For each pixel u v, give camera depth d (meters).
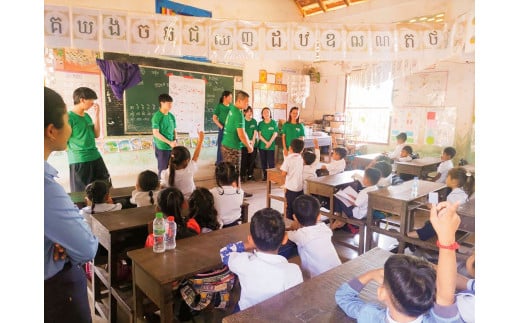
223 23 2.62
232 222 2.64
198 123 6.02
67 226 1.04
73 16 2.37
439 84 6.24
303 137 5.86
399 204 2.77
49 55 4.34
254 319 1.14
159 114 4.35
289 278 1.40
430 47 2.75
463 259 1.91
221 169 2.67
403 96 6.71
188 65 5.75
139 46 2.53
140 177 2.75
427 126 6.45
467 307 0.91
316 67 7.92
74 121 3.27
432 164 5.02
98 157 3.53
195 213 2.25
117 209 2.45
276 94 7.23
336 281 1.42
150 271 1.52
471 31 2.55
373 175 3.11
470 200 2.74
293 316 1.16
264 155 6.32
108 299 2.27
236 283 2.10
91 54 4.70
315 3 6.97
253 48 2.67
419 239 2.69
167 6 5.36
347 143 7.38
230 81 6.38
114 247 2.02
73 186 3.42
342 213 3.30
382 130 7.07
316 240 1.83
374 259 1.65
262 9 6.65
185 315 1.95
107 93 4.90
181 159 2.94
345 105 7.52
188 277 1.60
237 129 4.80
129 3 4.95
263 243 1.41
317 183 3.50
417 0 5.82
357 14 6.56
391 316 0.97
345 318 1.15
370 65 5.82
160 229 1.76
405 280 0.91
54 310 1.16
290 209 3.81
